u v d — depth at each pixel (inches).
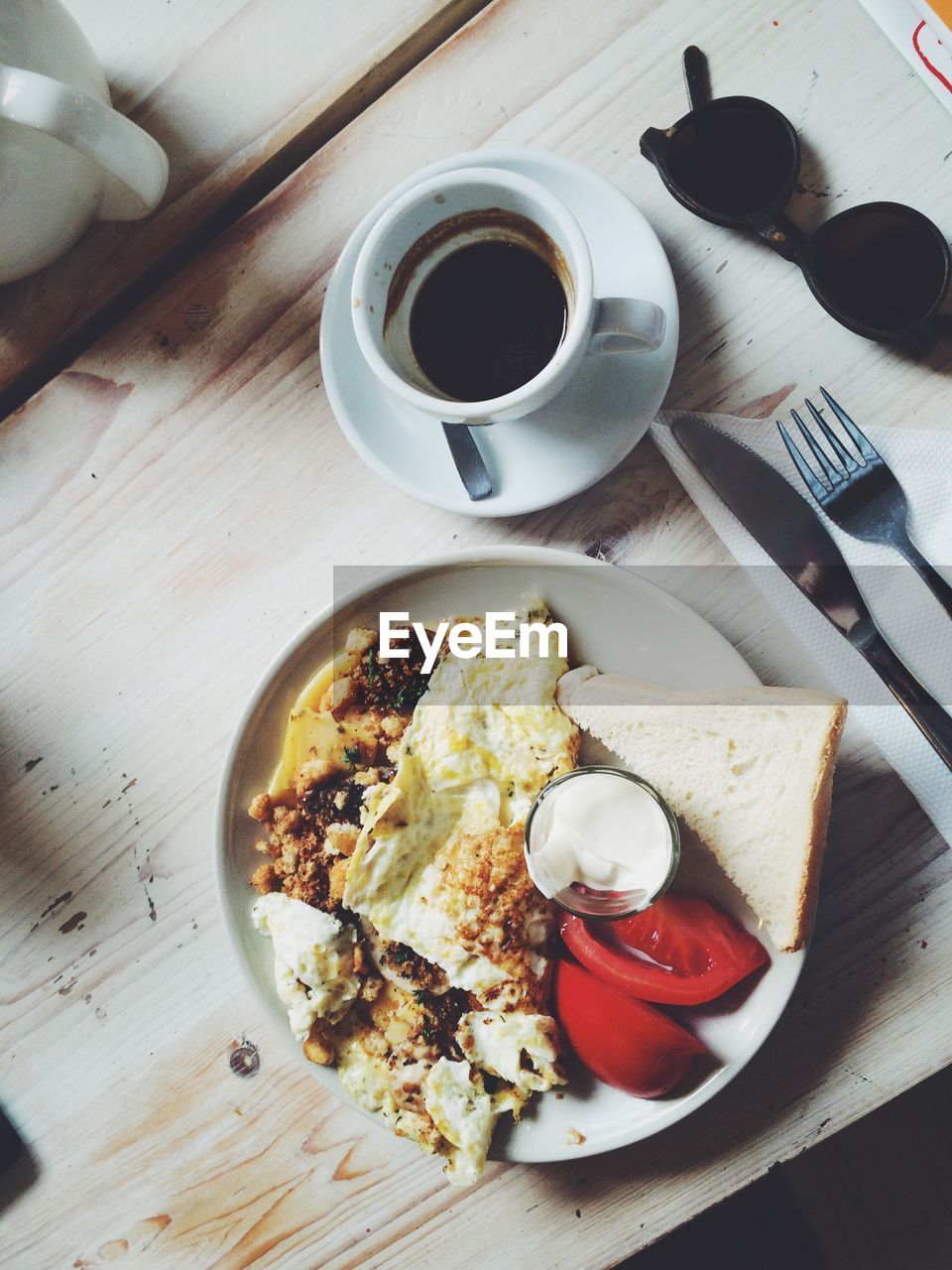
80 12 20.4
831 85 19.0
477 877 18.5
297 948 18.7
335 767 19.4
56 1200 20.7
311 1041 18.9
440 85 19.8
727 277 19.4
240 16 20.2
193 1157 20.4
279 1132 20.3
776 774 17.7
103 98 19.0
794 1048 19.1
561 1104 18.6
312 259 20.2
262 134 20.2
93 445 20.7
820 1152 24.4
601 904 17.4
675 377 19.6
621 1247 19.2
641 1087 17.8
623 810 17.3
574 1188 19.5
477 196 17.2
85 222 19.7
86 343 21.0
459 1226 19.7
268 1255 20.2
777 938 17.5
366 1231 20.0
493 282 18.2
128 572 20.7
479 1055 18.6
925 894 18.9
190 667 20.6
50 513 20.8
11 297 20.6
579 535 19.8
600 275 18.3
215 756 20.6
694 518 19.5
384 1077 18.9
